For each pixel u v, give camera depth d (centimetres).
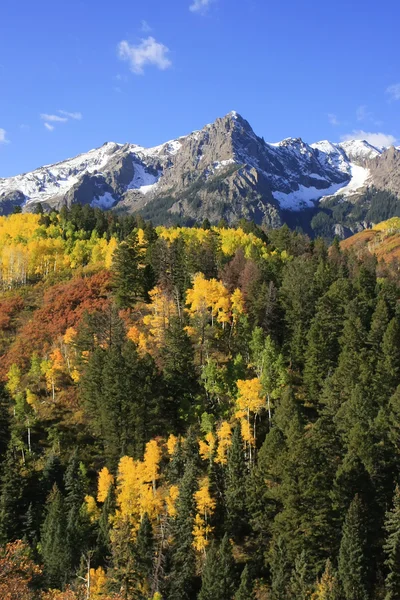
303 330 7819
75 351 8500
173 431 6800
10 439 7062
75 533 5247
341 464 5412
